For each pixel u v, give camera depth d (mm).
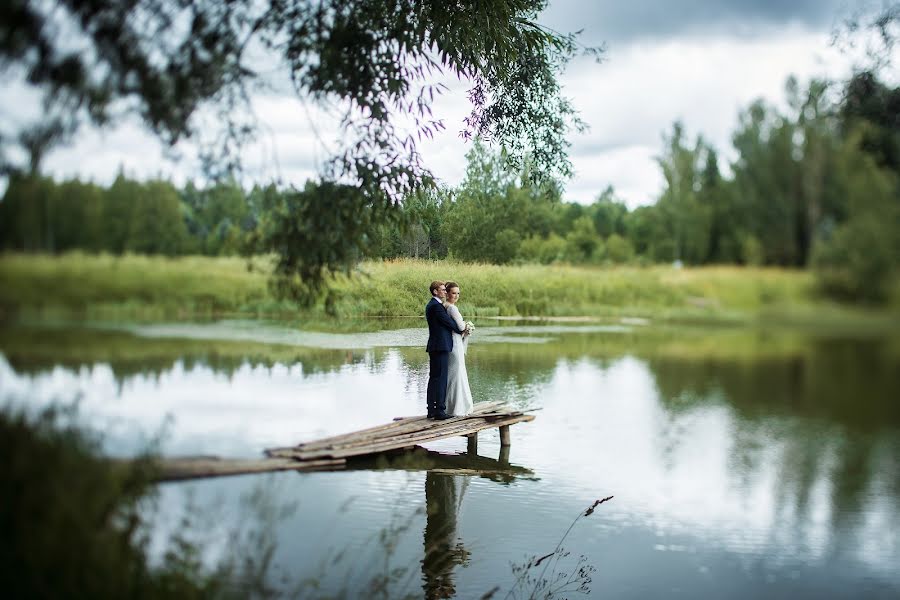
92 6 4605
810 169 20656
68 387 5926
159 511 3859
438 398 9914
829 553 14062
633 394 21969
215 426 7684
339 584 4988
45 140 4555
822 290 21938
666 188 23969
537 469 10688
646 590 8938
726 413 24375
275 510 4137
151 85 4914
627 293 23125
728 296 23641
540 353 16391
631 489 13547
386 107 6258
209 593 3494
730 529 14172
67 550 3215
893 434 26688
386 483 7578
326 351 9906
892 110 11805
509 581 6875
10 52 4273
